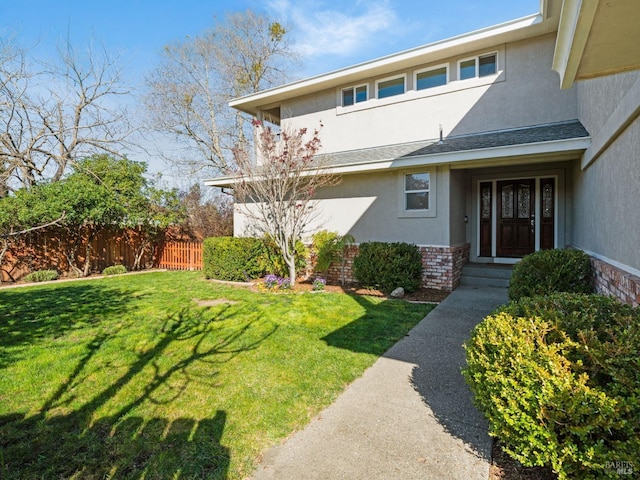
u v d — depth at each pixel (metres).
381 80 10.80
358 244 9.81
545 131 7.79
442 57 9.70
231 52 20.89
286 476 2.33
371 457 2.51
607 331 2.26
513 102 8.90
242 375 3.84
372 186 9.72
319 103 11.98
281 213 9.32
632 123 3.72
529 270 6.04
